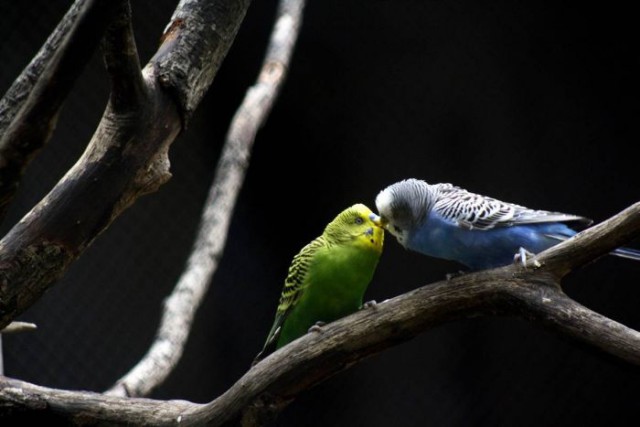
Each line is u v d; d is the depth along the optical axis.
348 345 4.86
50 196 4.77
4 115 5.00
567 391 13.37
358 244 6.19
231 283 14.02
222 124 14.16
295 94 14.09
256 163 14.23
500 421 13.48
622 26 13.59
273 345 6.77
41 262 4.71
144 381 7.11
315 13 14.05
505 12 13.99
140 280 13.73
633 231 4.59
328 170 14.27
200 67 5.10
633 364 4.41
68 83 3.90
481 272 4.86
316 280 6.27
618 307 13.19
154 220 13.92
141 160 4.87
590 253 4.70
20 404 4.96
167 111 4.95
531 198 13.88
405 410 13.77
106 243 13.71
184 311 7.85
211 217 8.52
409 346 13.99
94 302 13.55
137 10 13.30
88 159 4.80
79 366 13.28
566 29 13.88
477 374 13.75
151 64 4.97
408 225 6.22
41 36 13.19
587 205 13.73
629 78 13.59
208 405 4.93
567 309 4.61
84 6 3.73
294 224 14.28
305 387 4.93
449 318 4.89
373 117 14.21
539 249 6.09
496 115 14.05
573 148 13.83
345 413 13.80
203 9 5.15
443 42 14.13
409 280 13.88
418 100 14.20
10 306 4.70
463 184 14.09
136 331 13.59
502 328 13.82
